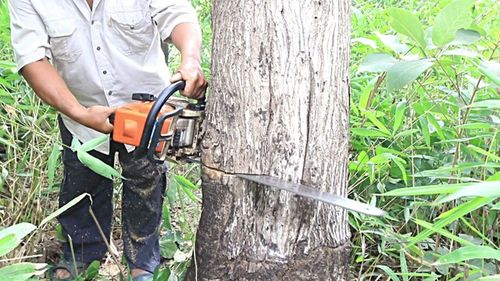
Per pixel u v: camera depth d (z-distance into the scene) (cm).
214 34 167
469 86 249
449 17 175
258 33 156
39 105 283
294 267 166
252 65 158
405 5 425
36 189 244
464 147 236
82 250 248
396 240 222
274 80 157
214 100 166
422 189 132
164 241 248
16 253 229
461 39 191
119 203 298
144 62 224
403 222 256
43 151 262
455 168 186
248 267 166
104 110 196
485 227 234
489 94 258
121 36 217
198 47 207
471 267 190
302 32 155
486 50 240
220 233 168
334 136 164
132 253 240
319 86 159
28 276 125
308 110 159
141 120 168
